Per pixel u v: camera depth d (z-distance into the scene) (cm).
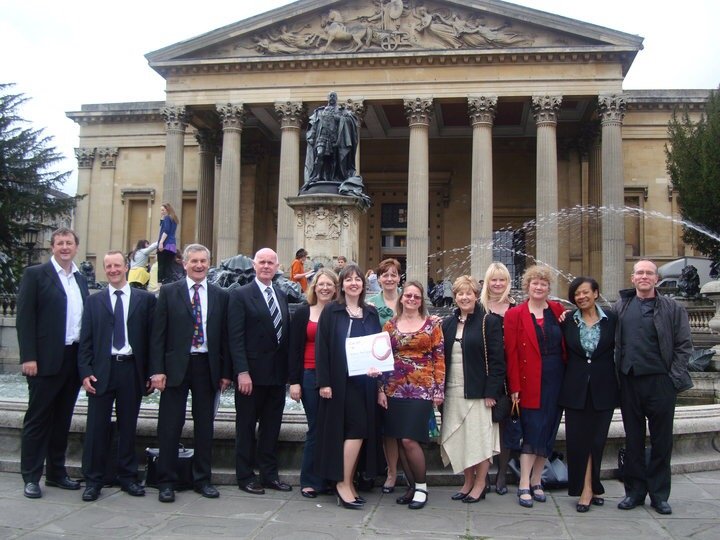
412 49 4769
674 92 5462
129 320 919
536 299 915
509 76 4719
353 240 1831
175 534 741
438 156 5909
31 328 890
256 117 5428
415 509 848
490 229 4619
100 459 884
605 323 883
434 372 878
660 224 5434
